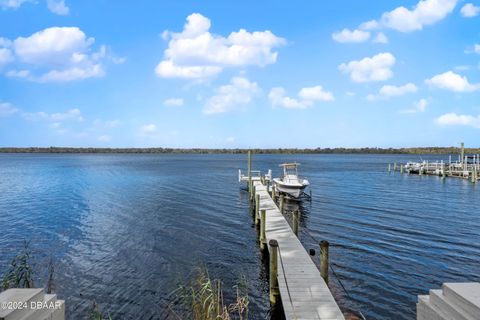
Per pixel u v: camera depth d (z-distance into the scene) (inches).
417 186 1412.4
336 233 653.9
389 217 797.9
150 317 350.3
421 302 94.8
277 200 1055.0
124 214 855.1
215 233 672.4
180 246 585.3
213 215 845.2
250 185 1082.7
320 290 346.6
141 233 668.7
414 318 345.7
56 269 474.9
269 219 679.7
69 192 1269.7
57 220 786.8
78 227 717.3
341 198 1093.8
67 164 3383.4
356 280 430.9
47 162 3850.9
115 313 358.3
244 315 366.0
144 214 854.5
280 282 365.1
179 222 765.9
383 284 419.5
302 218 796.6
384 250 544.7
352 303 374.9
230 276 462.3
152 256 531.5
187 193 1228.5
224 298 400.2
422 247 558.3
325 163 3777.1
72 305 374.6
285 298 329.4
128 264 496.1
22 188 1396.4
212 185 1476.4
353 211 876.6
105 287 418.6
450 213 840.3
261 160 4685.0
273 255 380.5
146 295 397.7
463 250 542.0
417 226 704.4
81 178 1824.6
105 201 1056.8
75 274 457.7
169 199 1091.9
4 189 1364.4
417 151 7495.1
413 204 973.2
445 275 444.8
